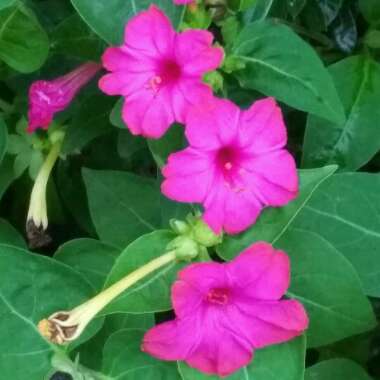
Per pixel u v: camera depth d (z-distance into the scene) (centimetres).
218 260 16
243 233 15
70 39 17
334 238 16
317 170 15
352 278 15
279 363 15
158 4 15
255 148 14
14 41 17
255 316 14
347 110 17
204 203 14
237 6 15
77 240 17
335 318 15
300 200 15
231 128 14
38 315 15
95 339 16
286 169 14
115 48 15
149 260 15
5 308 15
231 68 15
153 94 14
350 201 16
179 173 14
